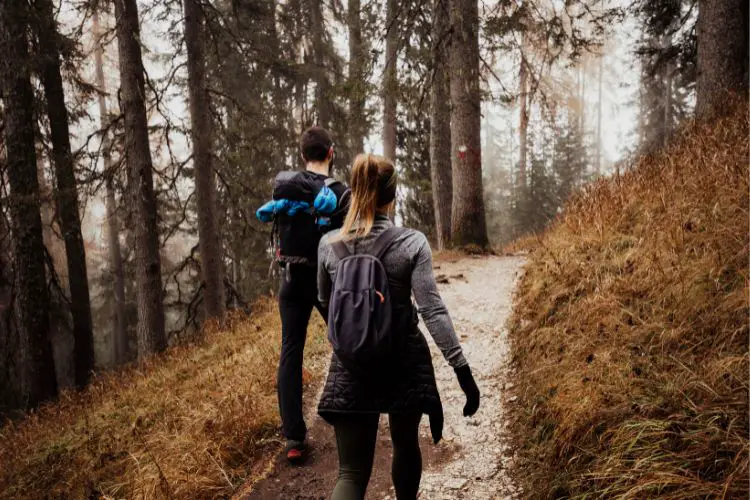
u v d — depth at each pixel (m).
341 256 2.06
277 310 7.96
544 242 6.46
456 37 8.94
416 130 14.90
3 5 9.52
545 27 8.61
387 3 11.61
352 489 1.93
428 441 3.43
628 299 3.67
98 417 5.74
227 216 15.17
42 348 10.11
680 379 2.54
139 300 9.53
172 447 3.69
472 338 4.92
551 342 3.80
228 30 11.38
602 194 6.05
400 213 15.53
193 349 7.95
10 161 9.92
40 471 4.77
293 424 3.20
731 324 2.79
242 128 14.11
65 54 10.95
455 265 8.11
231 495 3.05
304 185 2.96
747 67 7.84
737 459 1.95
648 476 2.08
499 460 3.05
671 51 10.27
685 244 3.90
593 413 2.64
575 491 2.37
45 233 19.83
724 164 4.74
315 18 17.00
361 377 1.95
